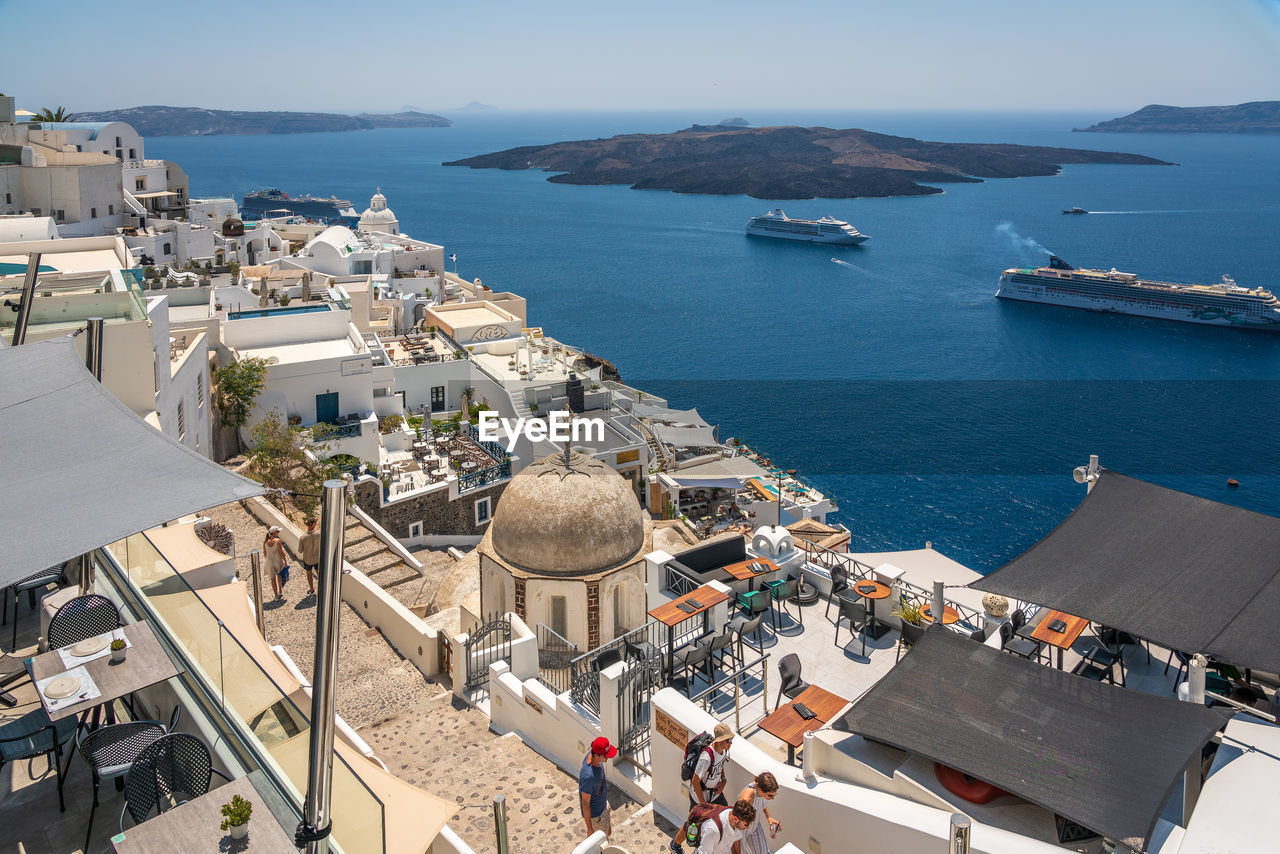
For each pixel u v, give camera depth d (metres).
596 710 17.16
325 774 10.02
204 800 10.76
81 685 12.50
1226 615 15.88
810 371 151.88
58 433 12.86
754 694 18.58
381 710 20.59
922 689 14.05
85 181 75.38
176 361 38.22
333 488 9.72
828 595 22.81
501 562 24.27
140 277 31.28
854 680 19.22
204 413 42.53
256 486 11.95
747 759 13.50
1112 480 20.61
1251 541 17.89
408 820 12.39
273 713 11.95
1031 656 17.53
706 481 69.12
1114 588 16.95
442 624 26.66
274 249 93.75
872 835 11.98
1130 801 11.27
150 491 11.50
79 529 10.51
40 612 16.81
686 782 13.96
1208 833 11.71
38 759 13.34
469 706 20.66
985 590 17.45
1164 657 18.67
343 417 53.34
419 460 52.19
